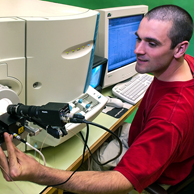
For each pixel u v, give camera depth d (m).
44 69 0.72
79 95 0.95
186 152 0.78
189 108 0.69
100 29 1.20
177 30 0.66
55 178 0.59
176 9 0.67
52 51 0.70
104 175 0.62
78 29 0.74
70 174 0.62
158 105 0.72
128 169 0.63
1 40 0.58
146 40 0.69
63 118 0.51
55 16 0.69
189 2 1.78
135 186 0.63
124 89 1.44
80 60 0.83
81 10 0.84
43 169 0.57
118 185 0.61
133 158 0.64
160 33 0.66
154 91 0.84
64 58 0.75
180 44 0.69
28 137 0.82
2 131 0.52
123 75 1.47
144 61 0.73
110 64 1.34
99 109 0.94
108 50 1.28
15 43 0.62
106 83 1.36
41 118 0.53
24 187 0.74
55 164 0.84
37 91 0.75
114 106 1.27
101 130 1.05
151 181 0.69
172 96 0.73
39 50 0.67
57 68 0.75
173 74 0.77
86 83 0.96
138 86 1.52
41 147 0.82
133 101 1.34
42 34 0.65
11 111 0.54
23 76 0.69
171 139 0.63
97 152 1.11
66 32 0.70
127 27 1.37
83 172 0.64
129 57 1.49
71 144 0.94
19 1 0.89
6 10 0.70
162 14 0.66
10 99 0.64
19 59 0.65
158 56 0.70
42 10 0.76
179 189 0.91
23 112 0.53
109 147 1.11
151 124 0.68
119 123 1.17
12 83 0.68
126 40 1.40
